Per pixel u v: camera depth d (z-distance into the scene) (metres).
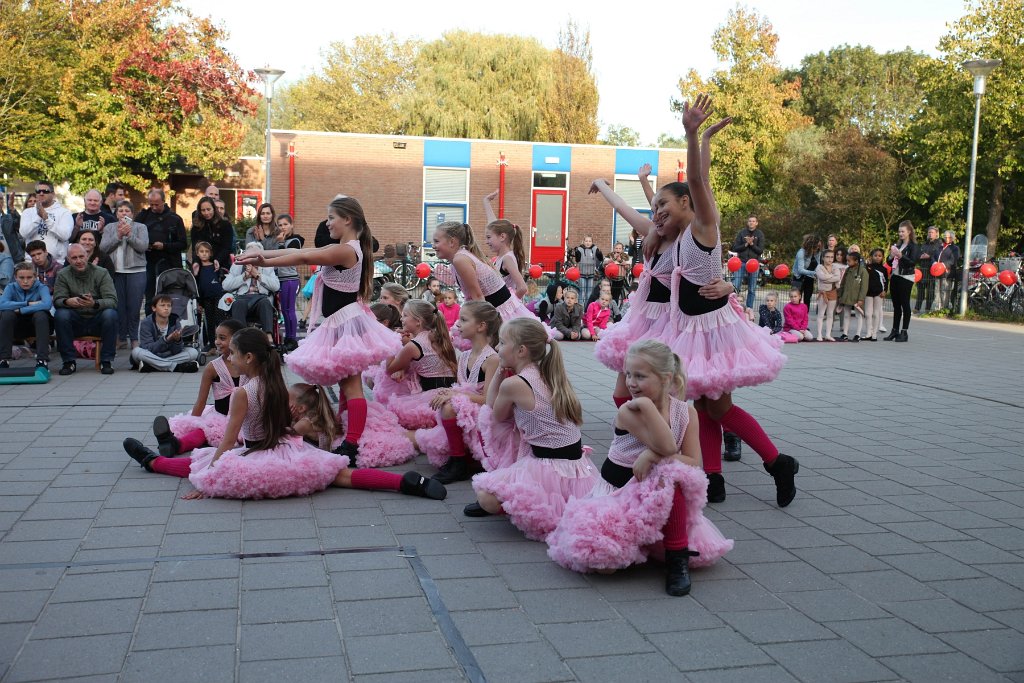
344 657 2.85
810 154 34.88
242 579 3.50
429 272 13.45
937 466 5.55
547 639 3.02
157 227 10.47
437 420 5.60
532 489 4.05
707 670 2.81
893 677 2.78
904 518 4.46
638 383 3.61
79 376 8.54
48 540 3.90
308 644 2.94
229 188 31.44
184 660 2.80
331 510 4.47
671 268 4.71
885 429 6.70
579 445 4.25
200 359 9.43
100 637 2.96
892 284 13.64
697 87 38.84
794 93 46.25
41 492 4.62
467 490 4.94
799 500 4.79
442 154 24.98
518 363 4.22
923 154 28.27
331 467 4.77
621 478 3.75
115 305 8.79
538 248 25.88
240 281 9.96
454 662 2.83
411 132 34.22
